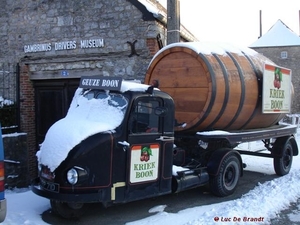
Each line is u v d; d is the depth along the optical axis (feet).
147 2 33.99
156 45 31.76
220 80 22.16
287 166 29.37
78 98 19.79
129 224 17.43
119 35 32.81
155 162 18.44
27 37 37.35
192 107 22.67
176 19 28.73
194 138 22.20
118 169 16.99
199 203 21.15
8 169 32.40
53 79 37.06
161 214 18.85
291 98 30.68
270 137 26.45
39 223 17.31
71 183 16.12
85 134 16.56
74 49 34.91
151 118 18.37
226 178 22.62
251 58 25.99
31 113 38.17
